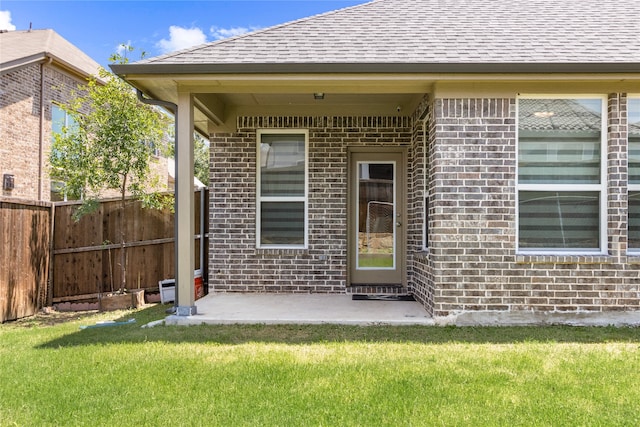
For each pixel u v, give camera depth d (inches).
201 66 206.7
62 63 506.6
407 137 296.5
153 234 322.0
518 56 211.8
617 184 218.2
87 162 298.4
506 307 217.5
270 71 208.2
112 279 316.5
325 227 296.5
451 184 218.5
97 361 164.4
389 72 208.1
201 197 320.8
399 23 253.9
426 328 212.4
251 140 297.3
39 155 488.4
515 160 219.1
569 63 201.6
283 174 301.0
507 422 117.1
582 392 135.3
